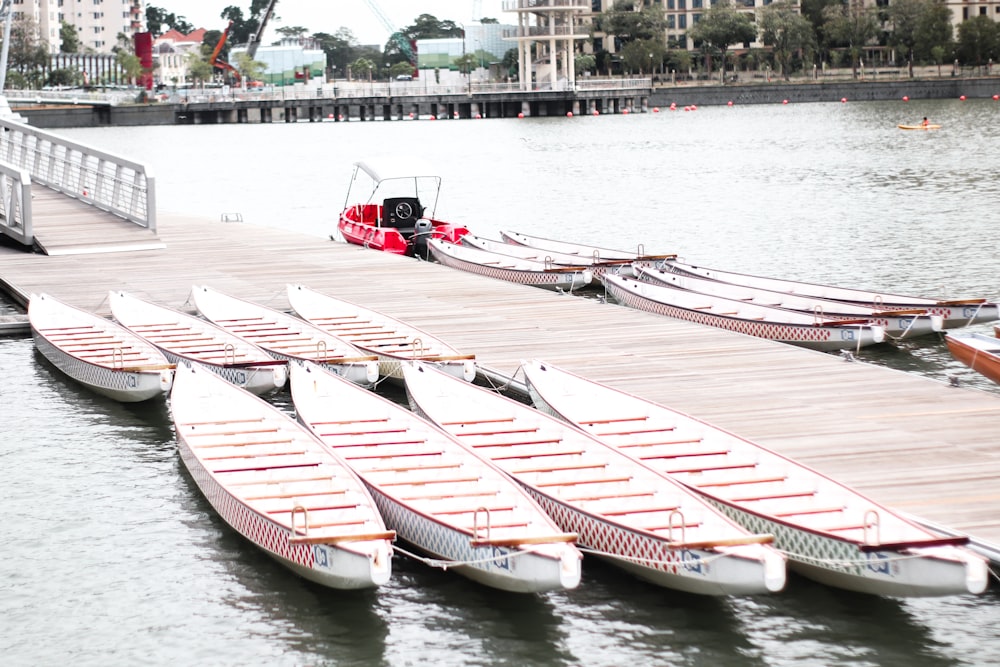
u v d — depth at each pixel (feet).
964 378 70.38
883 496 44.86
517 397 62.95
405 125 402.72
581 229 138.00
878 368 63.98
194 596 42.96
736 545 38.58
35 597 42.91
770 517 41.65
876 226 129.59
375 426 53.31
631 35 505.25
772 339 76.13
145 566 45.21
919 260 108.27
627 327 74.33
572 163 226.58
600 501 44.62
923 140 253.65
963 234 121.49
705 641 39.63
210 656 39.11
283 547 42.32
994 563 40.98
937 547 38.19
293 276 90.58
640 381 61.67
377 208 113.29
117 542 47.26
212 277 89.81
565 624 40.81
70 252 99.35
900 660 38.34
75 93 456.86
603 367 64.49
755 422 54.34
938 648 38.93
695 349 68.49
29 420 62.39
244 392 57.06
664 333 72.64
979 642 39.22
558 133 331.16
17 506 50.75
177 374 59.00
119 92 505.25
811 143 258.37
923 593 38.34
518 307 80.18
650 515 43.11
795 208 148.15
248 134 371.97
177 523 49.01
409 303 81.20
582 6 422.82
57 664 38.68
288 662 38.75
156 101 490.49
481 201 169.78
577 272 92.38
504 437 51.72
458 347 69.15
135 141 343.87
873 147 239.09
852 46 485.15
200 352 67.67
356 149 285.43
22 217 99.09
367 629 40.65
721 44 492.54
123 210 108.27
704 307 82.28
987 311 76.38
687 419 51.78
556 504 44.14
